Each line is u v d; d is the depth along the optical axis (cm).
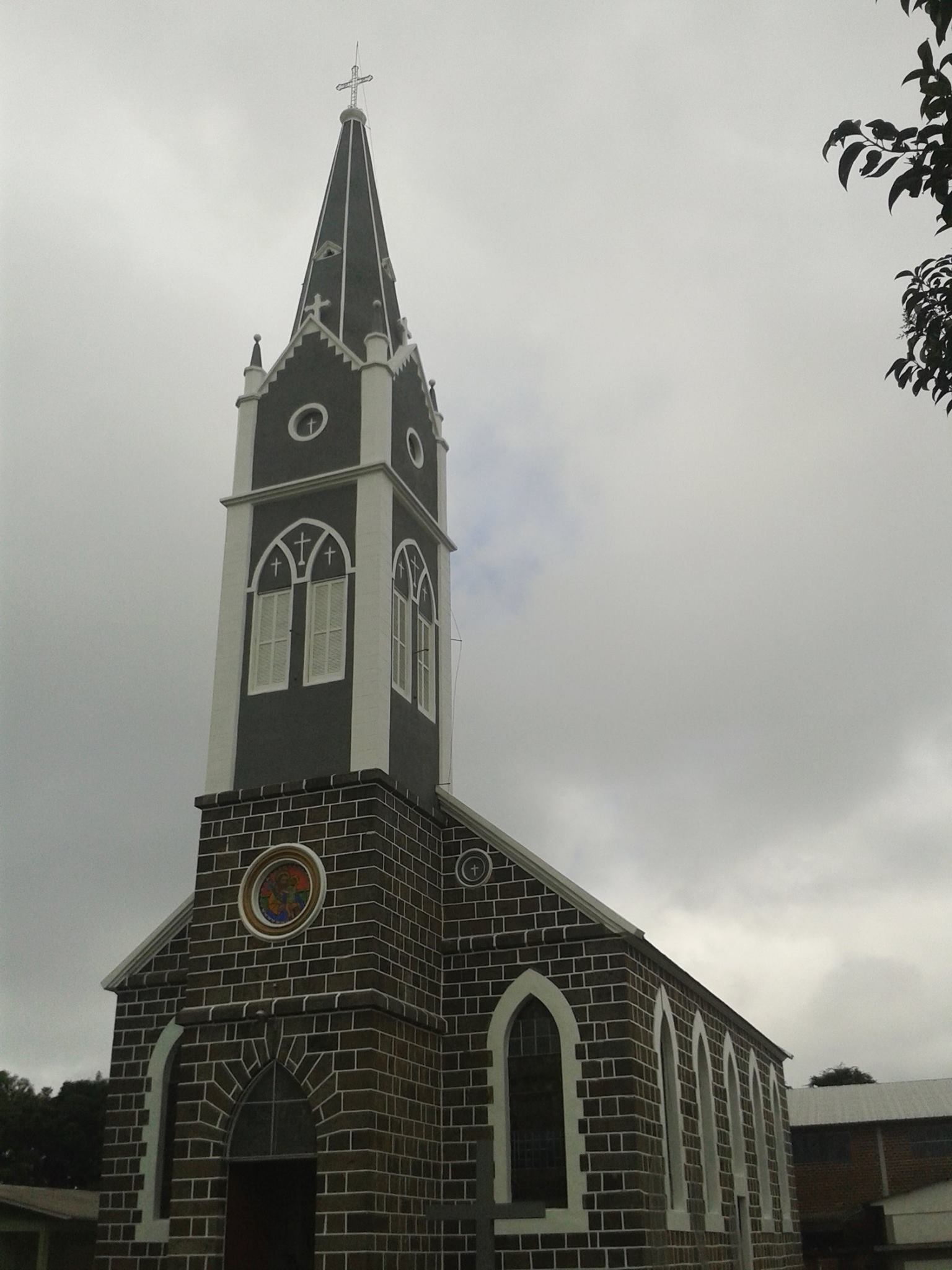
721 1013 4116
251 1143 2736
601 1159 2806
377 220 4041
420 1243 2756
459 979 3091
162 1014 3234
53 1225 4156
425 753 3309
